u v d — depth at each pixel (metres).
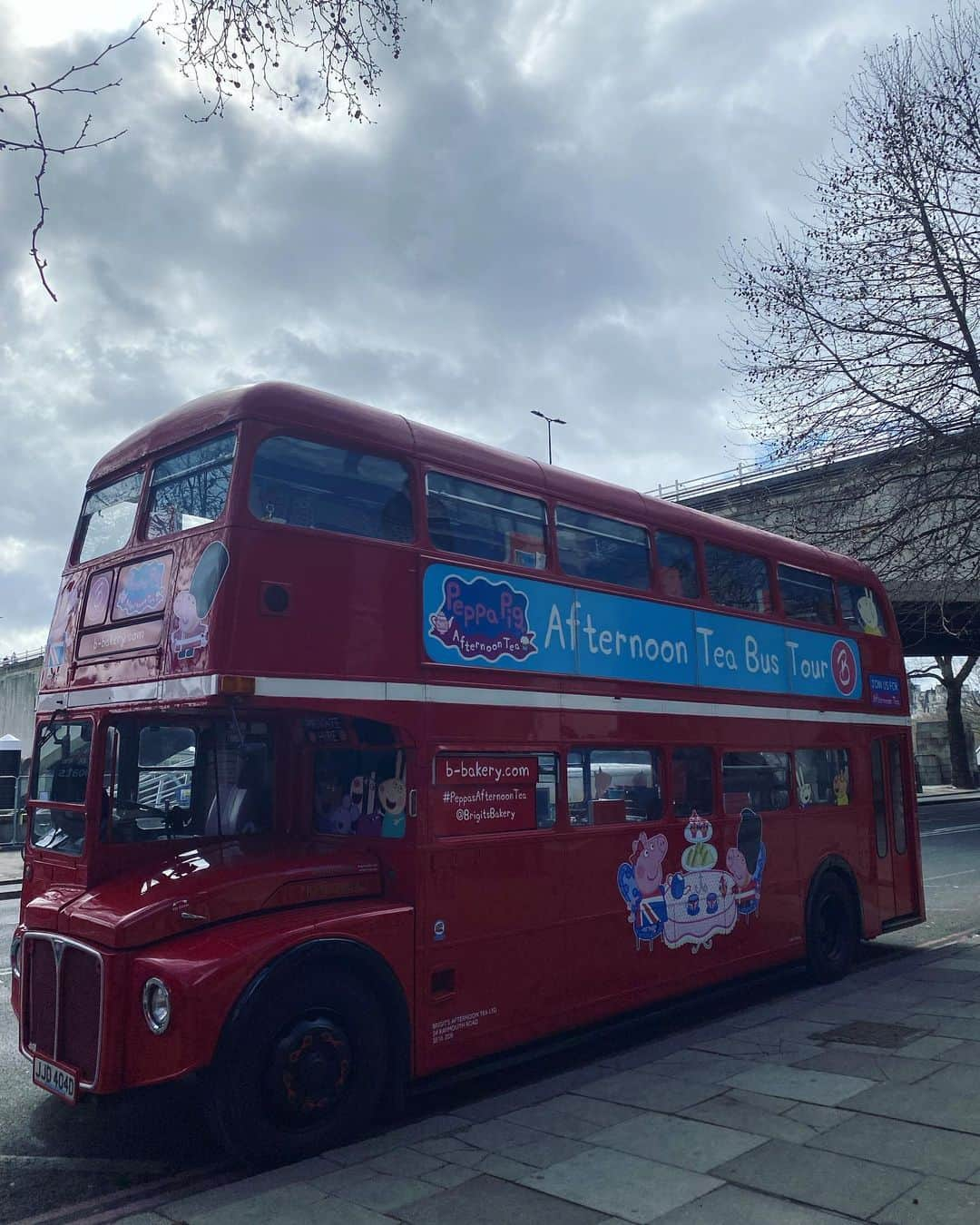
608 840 7.45
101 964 5.14
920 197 14.84
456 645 6.53
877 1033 7.28
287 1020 5.26
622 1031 8.03
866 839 10.55
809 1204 4.35
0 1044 7.74
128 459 6.75
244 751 6.82
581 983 7.06
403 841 6.15
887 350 15.51
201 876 5.62
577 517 7.70
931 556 15.39
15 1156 5.55
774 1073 6.34
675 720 8.23
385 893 6.19
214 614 5.41
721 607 9.03
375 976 5.71
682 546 8.73
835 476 16.62
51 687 6.98
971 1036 7.00
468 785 6.46
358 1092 5.51
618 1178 4.75
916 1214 4.20
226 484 5.72
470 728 6.52
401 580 6.27
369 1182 4.84
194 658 5.48
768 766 9.30
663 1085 6.23
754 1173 4.72
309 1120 5.29
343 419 6.21
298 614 5.69
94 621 6.55
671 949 7.88
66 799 6.39
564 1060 7.24
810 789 9.87
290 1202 4.62
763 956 8.87
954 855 21.17
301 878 5.79
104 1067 5.04
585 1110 5.84
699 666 8.60
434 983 6.06
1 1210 4.84
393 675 6.11
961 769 47.38
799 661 9.98
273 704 5.49
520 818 6.79
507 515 7.12
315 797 6.89
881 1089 5.88
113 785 6.15
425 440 6.66
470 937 6.32
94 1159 5.50
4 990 9.55
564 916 7.01
